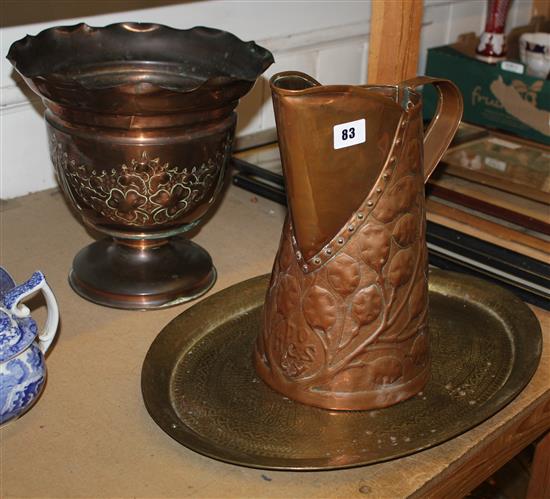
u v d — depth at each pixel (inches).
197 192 30.7
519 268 33.2
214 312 30.2
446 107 25.9
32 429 24.9
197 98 27.5
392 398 25.5
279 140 22.5
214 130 29.8
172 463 23.6
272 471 23.2
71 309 31.5
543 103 45.5
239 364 27.9
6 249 35.9
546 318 31.4
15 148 40.1
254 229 39.0
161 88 26.3
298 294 24.8
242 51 33.3
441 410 25.5
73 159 29.4
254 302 31.2
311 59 50.4
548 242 35.6
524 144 46.0
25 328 24.5
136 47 34.0
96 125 27.9
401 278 24.4
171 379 27.0
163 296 32.0
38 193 41.6
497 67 47.4
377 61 34.6
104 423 25.2
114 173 29.0
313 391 25.4
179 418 25.0
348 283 24.0
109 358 28.6
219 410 25.5
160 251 33.4
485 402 25.5
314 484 22.7
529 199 38.9
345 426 24.8
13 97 38.7
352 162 22.5
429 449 24.1
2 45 37.6
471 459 24.7
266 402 25.9
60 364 28.1
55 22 38.9
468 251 34.8
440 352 28.6
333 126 21.8
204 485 22.7
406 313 24.9
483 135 47.3
